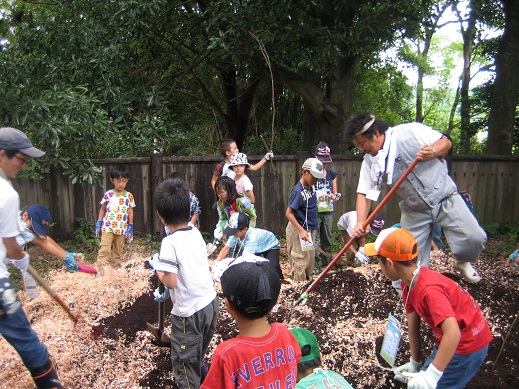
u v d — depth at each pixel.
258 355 1.91
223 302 4.39
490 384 3.20
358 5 8.38
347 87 8.99
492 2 9.52
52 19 8.86
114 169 5.47
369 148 3.68
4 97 5.89
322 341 3.75
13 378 3.30
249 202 5.21
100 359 3.61
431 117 21.66
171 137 8.20
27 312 4.37
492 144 9.04
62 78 7.95
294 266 5.07
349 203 7.88
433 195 3.85
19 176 6.51
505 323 4.04
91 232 6.98
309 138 10.24
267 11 7.89
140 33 8.17
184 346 2.83
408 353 3.56
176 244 2.79
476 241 3.98
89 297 4.60
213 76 12.07
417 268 2.47
